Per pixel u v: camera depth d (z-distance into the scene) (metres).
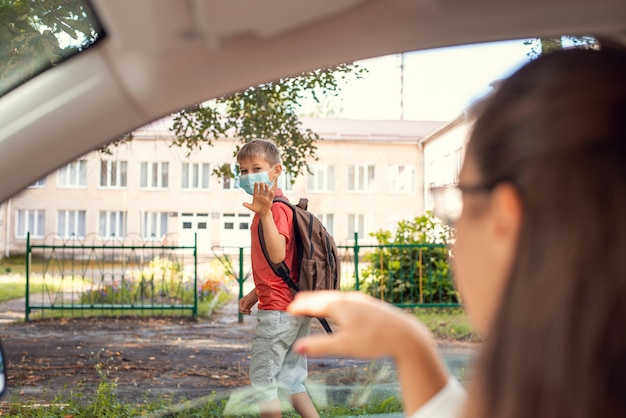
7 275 22.17
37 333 10.27
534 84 0.56
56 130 1.31
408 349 0.68
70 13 4.46
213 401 5.17
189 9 1.15
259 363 3.90
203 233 30.50
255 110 10.65
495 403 0.53
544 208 0.53
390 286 12.14
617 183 0.52
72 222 31.02
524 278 0.53
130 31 1.21
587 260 0.51
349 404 4.56
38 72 1.37
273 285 3.86
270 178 3.92
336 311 0.69
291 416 4.52
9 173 1.33
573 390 0.50
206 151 30.48
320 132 32.97
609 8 1.21
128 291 13.80
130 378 7.06
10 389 6.46
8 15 4.44
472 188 0.57
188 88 1.27
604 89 0.54
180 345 9.21
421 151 31.42
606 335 0.50
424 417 0.68
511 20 1.23
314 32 1.21
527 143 0.54
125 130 1.33
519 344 0.52
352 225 31.56
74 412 5.38
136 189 30.75
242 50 1.23
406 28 1.22
